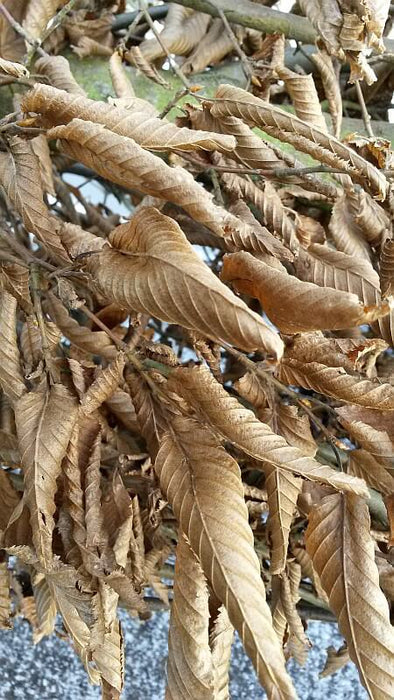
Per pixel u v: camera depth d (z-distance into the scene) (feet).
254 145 0.81
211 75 1.18
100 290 0.64
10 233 0.90
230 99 0.75
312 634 1.72
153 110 0.83
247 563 0.65
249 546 0.66
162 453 0.72
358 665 0.67
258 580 0.65
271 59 0.99
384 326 0.76
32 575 0.89
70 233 0.74
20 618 1.73
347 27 0.79
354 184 0.87
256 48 1.23
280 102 1.21
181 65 1.20
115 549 0.74
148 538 0.87
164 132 0.63
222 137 0.62
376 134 1.17
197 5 1.10
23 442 0.72
